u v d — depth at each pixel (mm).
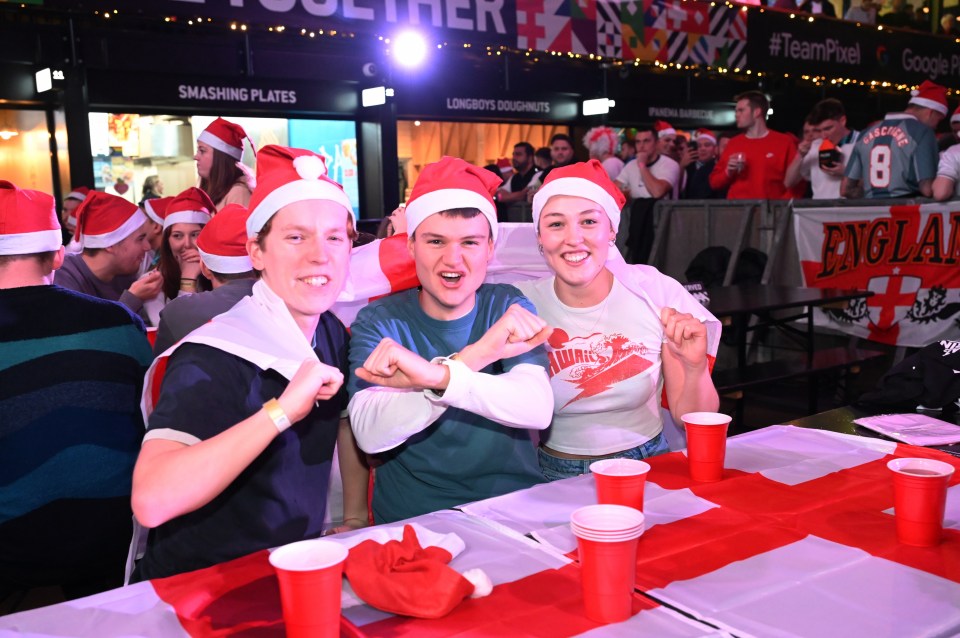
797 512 1589
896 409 2439
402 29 8438
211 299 2383
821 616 1195
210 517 1722
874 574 1325
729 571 1343
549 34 9375
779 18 10969
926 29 12461
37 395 2123
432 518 1634
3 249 2184
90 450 2172
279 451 1744
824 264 6969
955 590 1271
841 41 11508
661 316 2121
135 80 7602
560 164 8844
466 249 1891
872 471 1824
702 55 10438
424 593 1218
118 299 3697
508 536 1522
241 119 8500
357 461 2141
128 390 2260
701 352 2098
